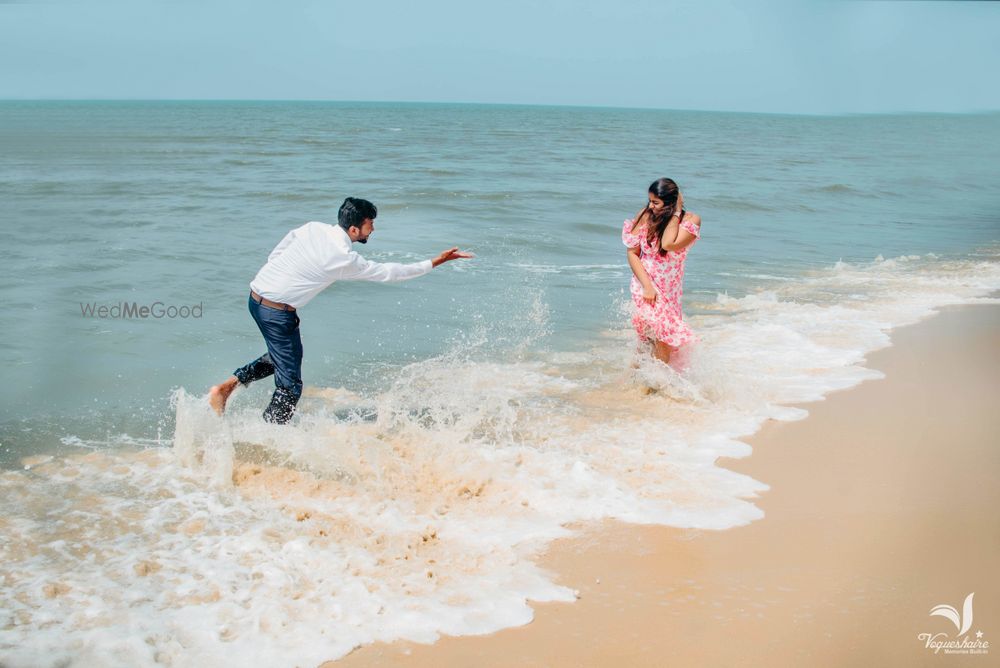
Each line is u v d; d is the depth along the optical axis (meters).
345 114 153.00
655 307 6.05
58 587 3.35
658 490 4.44
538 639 3.09
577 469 4.61
